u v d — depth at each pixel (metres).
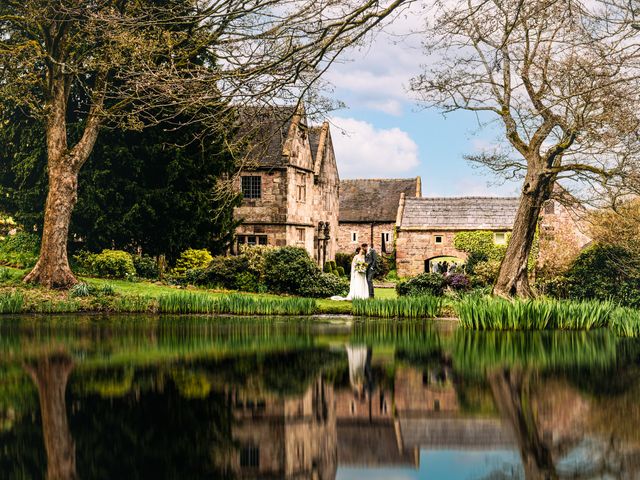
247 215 39.34
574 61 16.19
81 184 30.17
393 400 8.47
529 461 5.96
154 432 6.72
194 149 31.67
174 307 21.52
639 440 6.58
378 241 63.53
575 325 17.33
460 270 32.03
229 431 6.86
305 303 21.66
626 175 21.75
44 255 25.27
